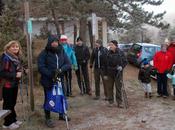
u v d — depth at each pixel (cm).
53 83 882
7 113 673
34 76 1331
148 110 1094
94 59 1256
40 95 1242
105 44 2912
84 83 1325
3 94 838
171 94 1367
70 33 2589
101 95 1338
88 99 1248
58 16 2058
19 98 1131
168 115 1029
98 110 1085
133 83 1731
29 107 1043
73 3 1984
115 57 1126
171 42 1366
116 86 1129
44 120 943
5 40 1334
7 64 819
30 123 907
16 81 841
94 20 1448
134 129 883
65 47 1239
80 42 1297
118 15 2872
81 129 880
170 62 1312
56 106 882
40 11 2064
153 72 1385
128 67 2298
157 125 920
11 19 1548
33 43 1429
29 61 989
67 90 1263
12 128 853
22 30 1641
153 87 1677
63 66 891
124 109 1102
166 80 1317
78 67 1301
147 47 2272
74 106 1134
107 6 2344
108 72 1136
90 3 2078
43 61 882
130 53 2377
